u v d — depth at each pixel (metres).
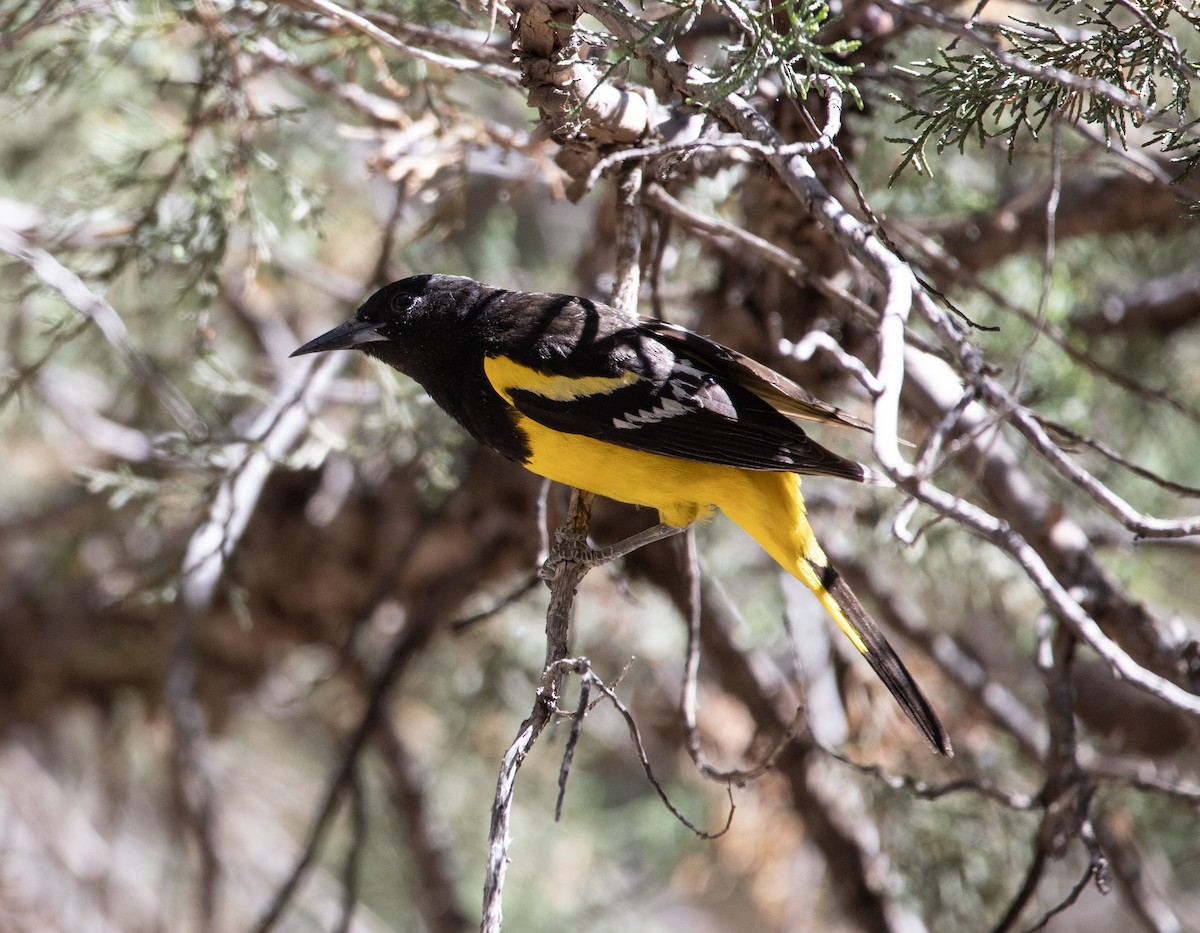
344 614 12.90
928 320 6.76
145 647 13.66
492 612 8.69
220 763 14.72
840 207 6.30
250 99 9.48
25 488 15.73
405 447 12.11
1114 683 13.25
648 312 11.38
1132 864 10.22
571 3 6.70
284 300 14.37
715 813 13.52
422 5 9.32
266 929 10.10
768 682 11.82
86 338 12.54
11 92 10.13
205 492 9.41
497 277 13.57
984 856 11.51
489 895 5.93
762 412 7.84
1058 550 9.28
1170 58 6.36
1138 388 9.12
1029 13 10.70
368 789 15.36
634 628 13.86
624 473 8.05
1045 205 11.34
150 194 10.52
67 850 13.55
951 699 12.81
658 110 7.98
